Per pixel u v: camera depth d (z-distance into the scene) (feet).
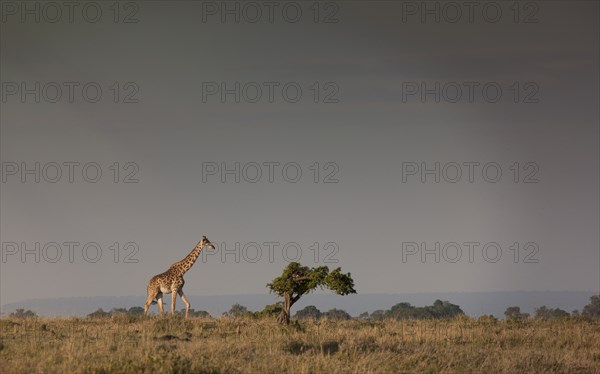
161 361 65.31
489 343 89.10
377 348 79.61
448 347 83.25
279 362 70.23
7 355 69.56
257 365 68.90
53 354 68.03
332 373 67.51
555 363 75.97
